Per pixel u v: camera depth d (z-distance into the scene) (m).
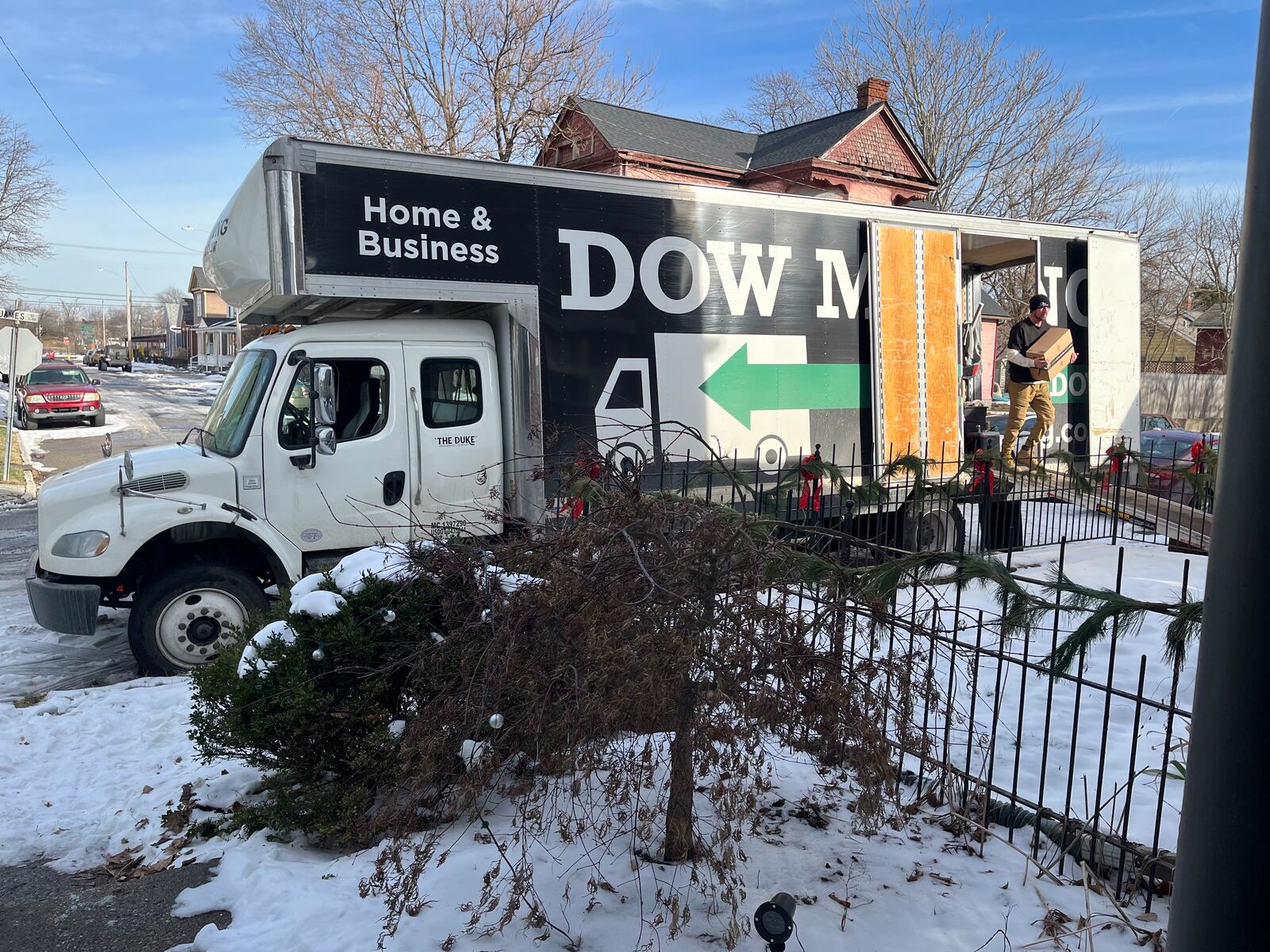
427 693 3.66
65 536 6.54
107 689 6.29
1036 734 5.00
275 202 6.41
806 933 2.93
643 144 23.59
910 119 35.19
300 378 6.97
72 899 3.52
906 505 5.68
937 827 3.79
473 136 25.20
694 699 2.88
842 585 3.45
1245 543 1.75
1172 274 44.16
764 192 8.39
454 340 7.34
